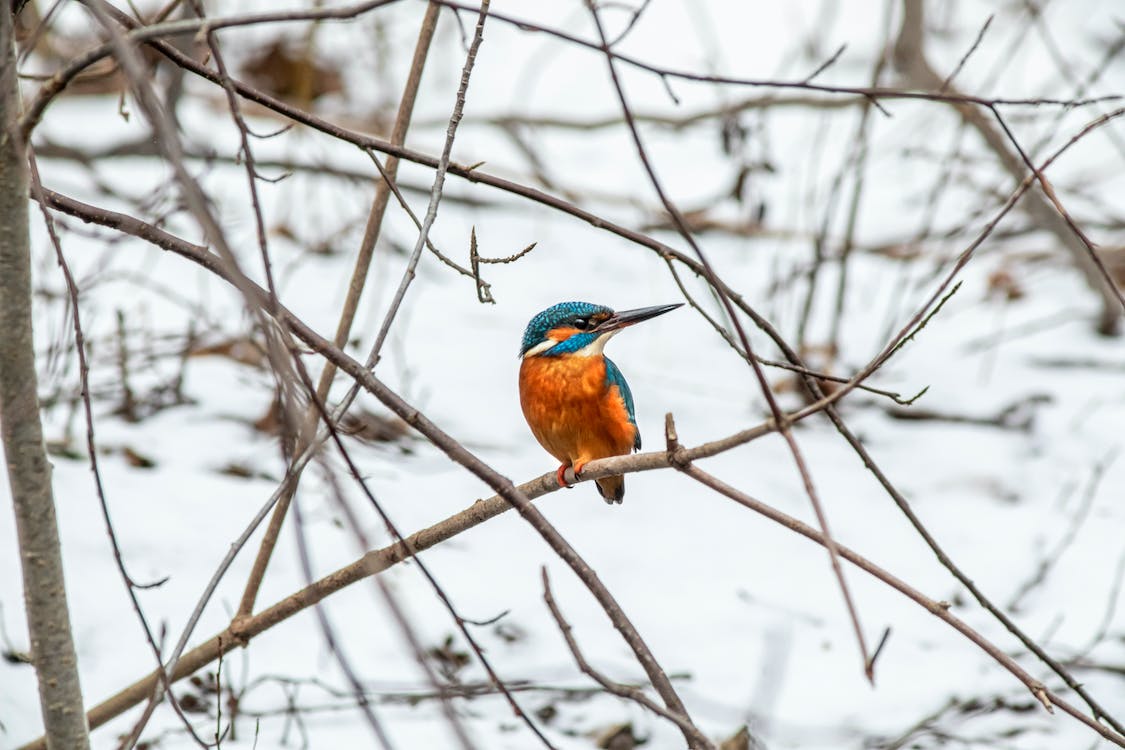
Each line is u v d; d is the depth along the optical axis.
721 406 13.45
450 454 5.51
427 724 8.39
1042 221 14.40
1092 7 22.48
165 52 6.12
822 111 17.27
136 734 5.98
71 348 10.94
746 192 15.13
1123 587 10.78
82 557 9.47
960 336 15.35
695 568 10.71
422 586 9.98
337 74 18.78
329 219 16.06
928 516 11.84
